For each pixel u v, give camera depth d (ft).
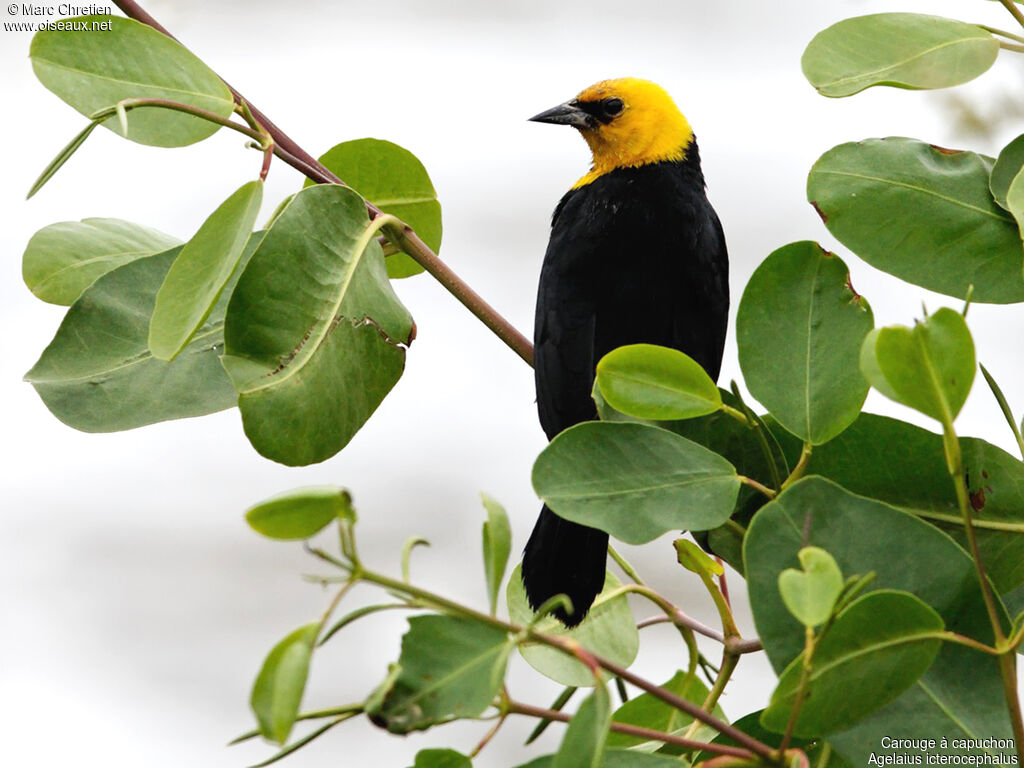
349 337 14.47
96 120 14.44
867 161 14.52
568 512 14.08
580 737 10.57
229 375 14.43
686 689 14.55
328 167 14.67
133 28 14.51
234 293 14.44
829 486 13.56
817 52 14.51
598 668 10.77
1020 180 14.44
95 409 14.51
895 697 12.50
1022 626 12.05
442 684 11.10
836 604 11.40
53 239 14.60
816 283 14.43
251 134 14.51
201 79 14.51
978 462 14.46
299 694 9.69
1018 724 12.04
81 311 14.52
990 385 14.46
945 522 14.46
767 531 13.35
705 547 14.49
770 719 12.46
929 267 14.49
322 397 14.46
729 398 14.48
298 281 14.46
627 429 14.39
